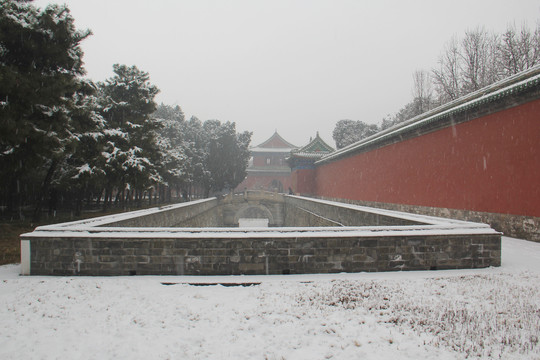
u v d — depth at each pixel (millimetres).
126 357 4816
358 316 5887
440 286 7195
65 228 8883
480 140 15117
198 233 8602
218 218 36875
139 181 21203
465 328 5281
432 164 18812
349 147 32281
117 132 20734
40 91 12766
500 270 8281
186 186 45562
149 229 8773
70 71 15844
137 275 8391
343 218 17469
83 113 17844
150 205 33375
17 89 11852
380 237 8477
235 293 7164
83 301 6840
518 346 4688
